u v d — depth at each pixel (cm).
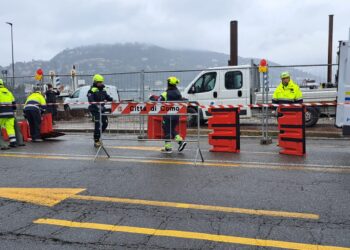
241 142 1119
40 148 1036
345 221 461
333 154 884
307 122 1496
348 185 611
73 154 924
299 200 538
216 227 448
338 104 952
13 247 407
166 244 407
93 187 618
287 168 732
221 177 667
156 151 946
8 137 1094
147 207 519
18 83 1906
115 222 469
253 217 477
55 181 661
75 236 432
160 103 889
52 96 1730
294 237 418
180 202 536
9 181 667
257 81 1545
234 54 2556
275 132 1281
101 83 1043
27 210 517
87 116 1848
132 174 700
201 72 1554
